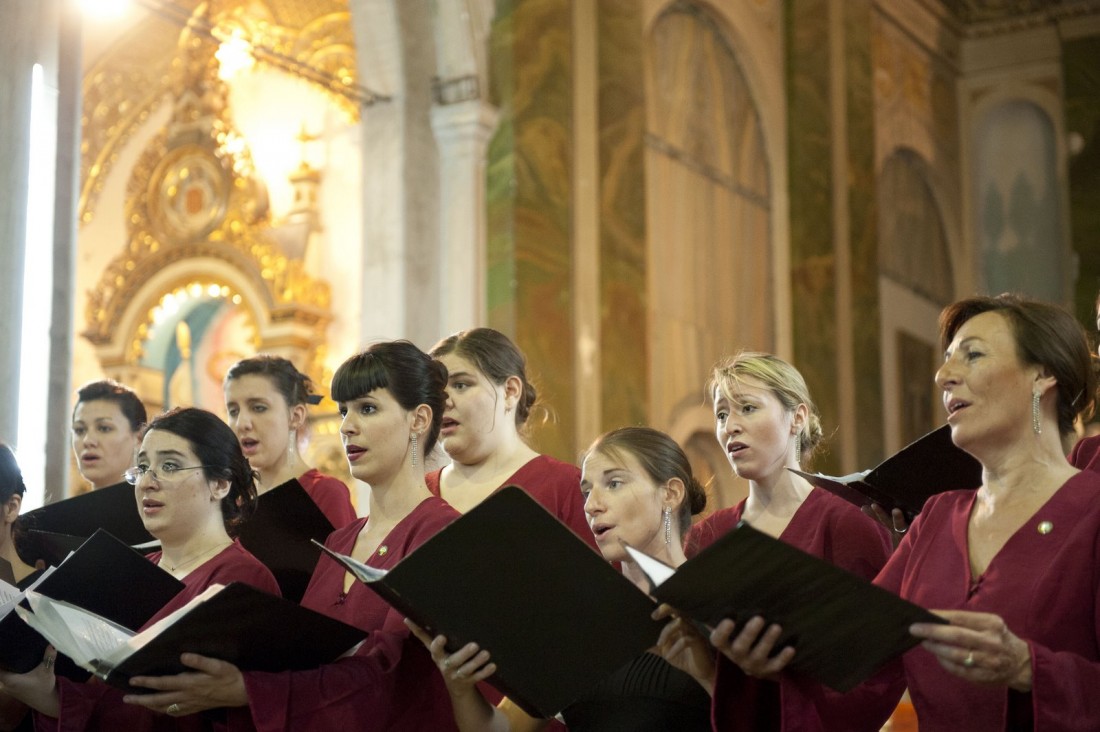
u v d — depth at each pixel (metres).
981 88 20.61
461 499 5.92
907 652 4.03
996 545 3.92
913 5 19.61
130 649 4.15
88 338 15.43
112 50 16.14
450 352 6.03
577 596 3.91
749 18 16.59
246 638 4.19
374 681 4.50
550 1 13.39
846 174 17.66
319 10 14.72
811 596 3.55
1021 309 4.01
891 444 18.09
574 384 12.97
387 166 12.84
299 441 6.99
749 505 5.55
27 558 6.05
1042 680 3.49
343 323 14.16
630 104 14.21
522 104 12.92
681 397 14.74
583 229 13.36
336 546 5.18
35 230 8.81
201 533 5.28
